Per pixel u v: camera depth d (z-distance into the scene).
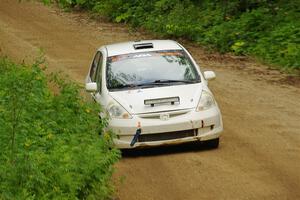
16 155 13.07
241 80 30.25
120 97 19.23
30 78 18.20
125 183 16.72
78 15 54.09
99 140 15.92
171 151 19.36
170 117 18.73
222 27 39.69
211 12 42.69
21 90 16.55
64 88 19.73
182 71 20.34
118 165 18.34
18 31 46.56
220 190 15.87
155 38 43.25
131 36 44.59
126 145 18.66
